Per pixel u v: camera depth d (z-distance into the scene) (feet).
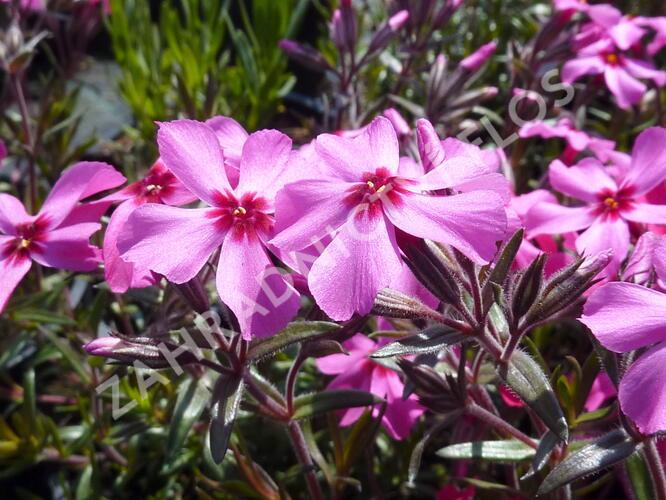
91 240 0.28
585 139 0.27
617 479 0.28
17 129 0.37
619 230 0.21
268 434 0.31
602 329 0.16
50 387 0.37
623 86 0.32
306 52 0.36
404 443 0.28
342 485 0.25
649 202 0.23
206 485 0.30
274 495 0.25
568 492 0.22
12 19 0.37
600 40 0.33
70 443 0.32
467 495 0.24
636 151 0.22
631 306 0.16
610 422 0.22
